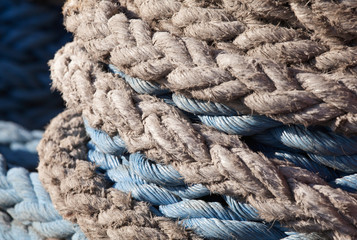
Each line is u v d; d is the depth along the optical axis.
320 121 0.80
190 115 0.91
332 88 0.79
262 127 0.86
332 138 0.83
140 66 0.88
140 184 0.94
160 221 0.90
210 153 0.84
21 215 1.11
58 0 1.89
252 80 0.81
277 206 0.81
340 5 0.79
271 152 0.89
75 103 0.98
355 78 0.81
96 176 0.98
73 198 0.94
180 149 0.85
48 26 1.89
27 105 1.82
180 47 0.87
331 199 0.80
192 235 0.88
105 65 1.01
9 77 1.79
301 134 0.84
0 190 1.16
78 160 1.03
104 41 0.93
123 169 0.98
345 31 0.81
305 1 0.81
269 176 0.81
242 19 0.87
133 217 0.90
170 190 0.92
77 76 0.98
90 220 0.93
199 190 0.87
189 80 0.84
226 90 0.83
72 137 1.09
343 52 0.82
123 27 0.93
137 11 0.98
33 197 1.13
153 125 0.87
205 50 0.86
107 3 0.98
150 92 0.92
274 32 0.84
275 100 0.80
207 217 0.88
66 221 1.03
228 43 0.88
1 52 1.82
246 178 0.81
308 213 0.80
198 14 0.88
